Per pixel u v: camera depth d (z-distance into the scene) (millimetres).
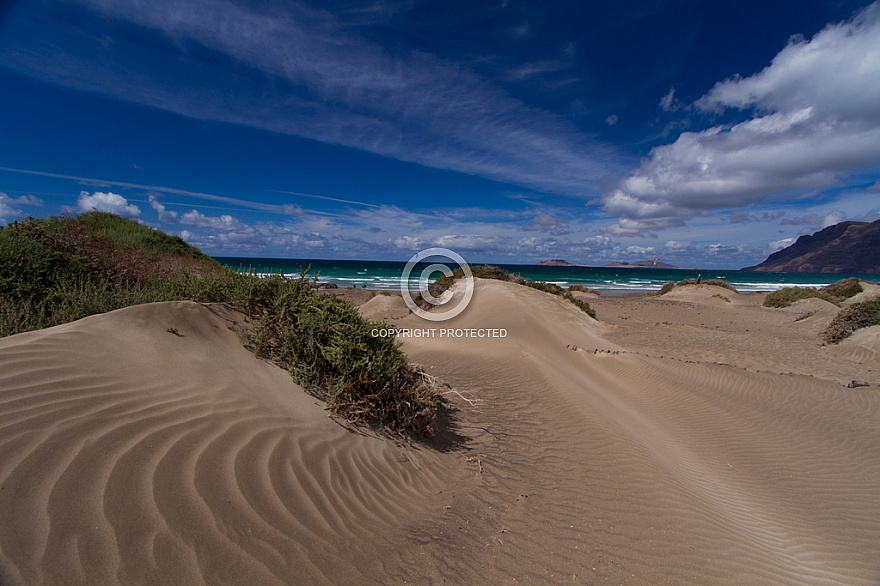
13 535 1788
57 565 1733
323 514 2746
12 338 3250
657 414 7184
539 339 10695
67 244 6402
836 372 10250
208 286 5438
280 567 2178
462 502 3617
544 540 3164
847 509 4355
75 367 3090
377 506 3137
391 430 4410
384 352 4680
